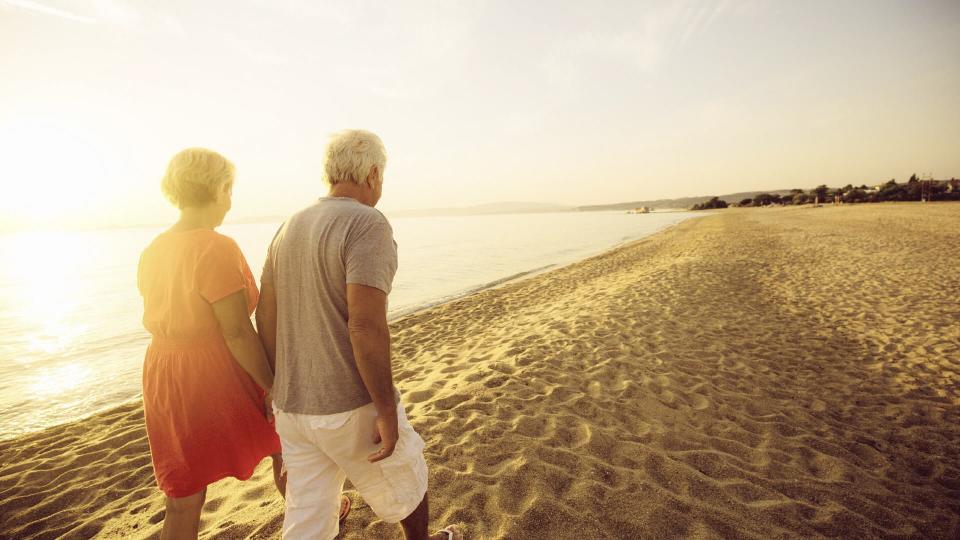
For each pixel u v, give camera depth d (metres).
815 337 5.21
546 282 12.45
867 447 2.85
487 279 14.30
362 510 2.13
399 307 10.23
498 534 1.98
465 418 3.20
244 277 1.48
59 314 10.52
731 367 4.29
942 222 20.67
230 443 1.53
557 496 2.25
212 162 1.48
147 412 1.50
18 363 6.66
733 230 26.59
